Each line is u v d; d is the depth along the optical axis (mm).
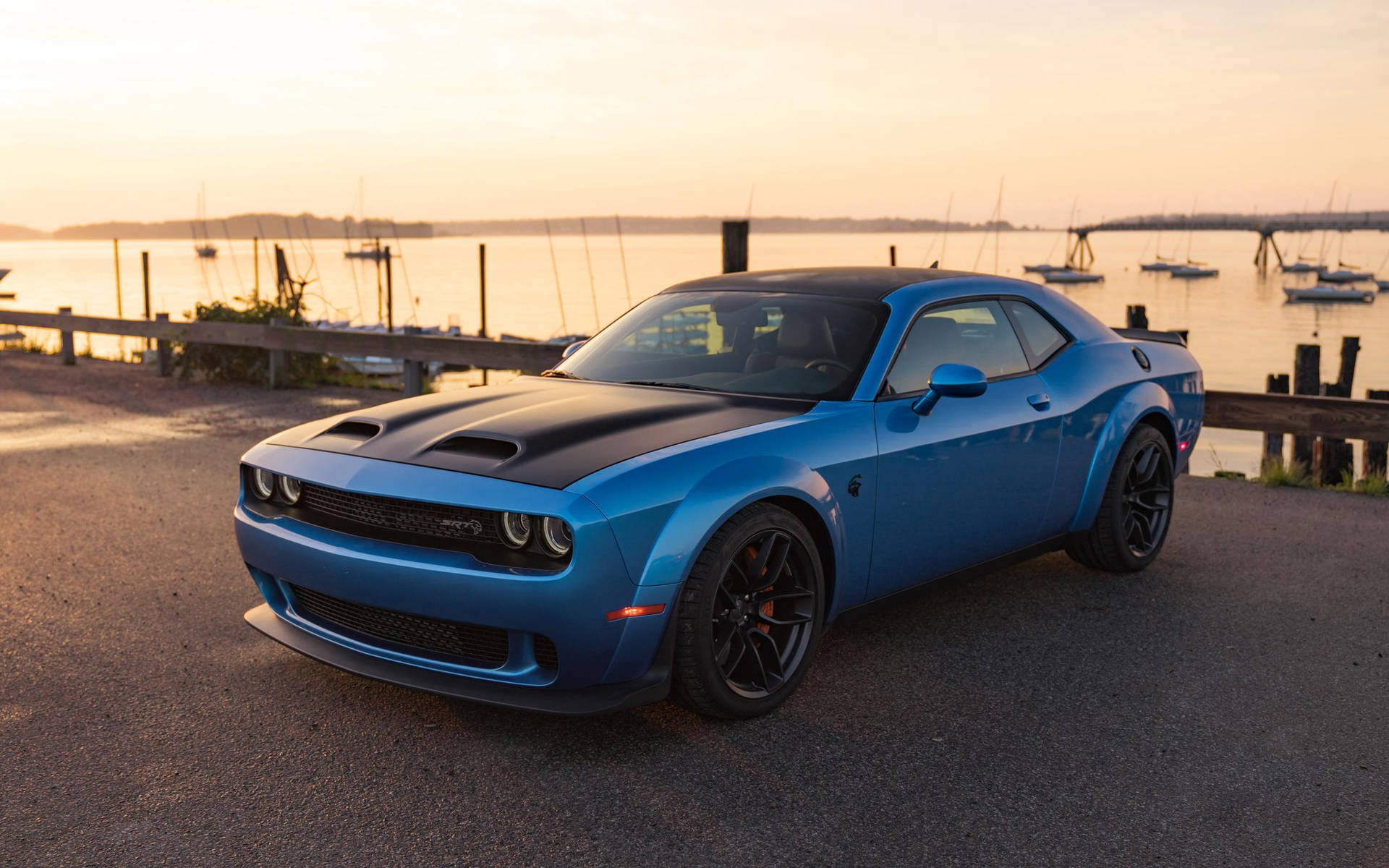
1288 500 6754
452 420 3412
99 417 10023
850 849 2518
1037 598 4598
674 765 2965
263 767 2932
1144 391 4801
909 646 3984
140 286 130625
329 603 3311
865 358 3701
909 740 3148
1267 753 3072
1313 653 3910
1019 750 3082
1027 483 4207
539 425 3250
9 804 2717
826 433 3398
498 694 2936
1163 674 3697
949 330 4047
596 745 3096
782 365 3781
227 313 13922
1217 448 20500
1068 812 2711
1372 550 5434
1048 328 4578
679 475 2980
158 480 7016
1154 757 3043
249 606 4375
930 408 3707
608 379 4023
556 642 2822
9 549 5270
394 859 2455
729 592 3172
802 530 3299
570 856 2477
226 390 12227
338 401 11219
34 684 3525
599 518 2797
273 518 3361
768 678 3330
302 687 3516
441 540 2943
